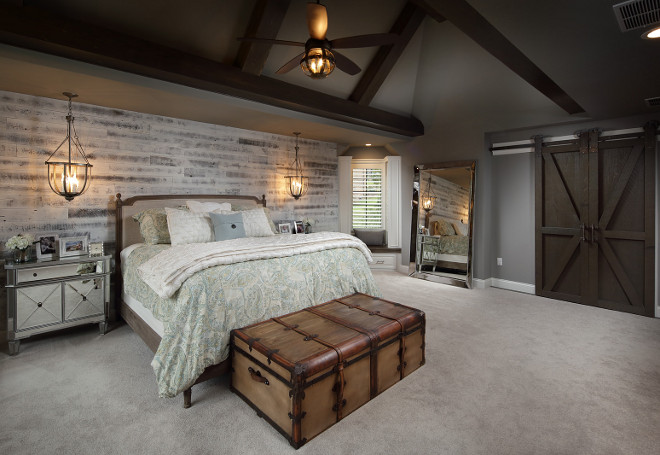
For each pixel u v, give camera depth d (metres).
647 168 3.77
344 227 6.25
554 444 1.79
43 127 3.33
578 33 2.48
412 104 5.16
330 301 2.83
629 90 3.25
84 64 2.71
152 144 4.02
